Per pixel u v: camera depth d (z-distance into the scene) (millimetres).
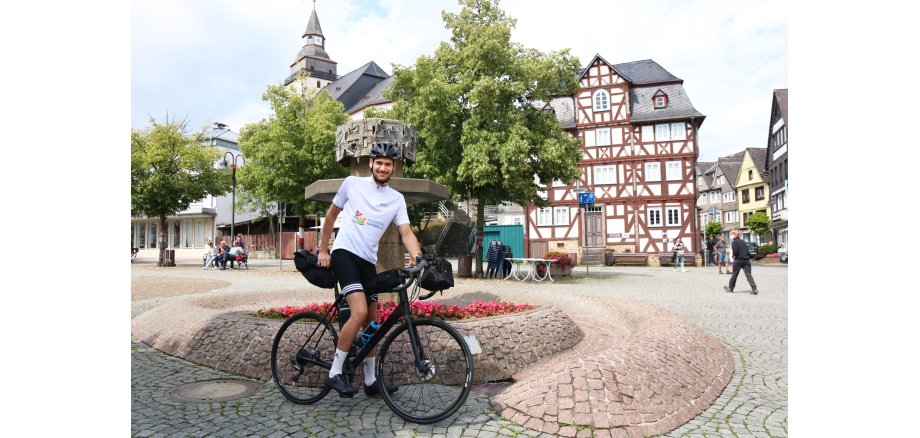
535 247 36031
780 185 44531
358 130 7270
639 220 34906
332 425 3514
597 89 35938
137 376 4715
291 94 24656
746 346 6363
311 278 3834
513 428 3426
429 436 3314
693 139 34375
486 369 4633
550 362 5078
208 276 18797
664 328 5141
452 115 17531
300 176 23516
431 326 3752
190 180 25734
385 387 3703
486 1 17984
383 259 7125
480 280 17078
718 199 69000
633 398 3576
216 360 5000
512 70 17609
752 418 3738
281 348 4254
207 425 3543
